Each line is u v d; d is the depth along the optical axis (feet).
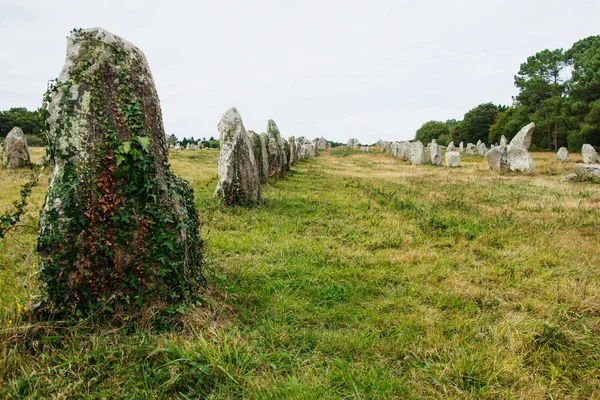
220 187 32.71
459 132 241.35
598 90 120.06
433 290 15.92
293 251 20.47
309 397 9.05
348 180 56.34
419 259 19.75
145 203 11.89
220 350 10.61
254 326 12.61
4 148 56.49
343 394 9.50
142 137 11.85
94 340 10.52
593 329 12.94
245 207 31.65
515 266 18.85
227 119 33.24
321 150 176.86
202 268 15.25
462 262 19.79
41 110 11.31
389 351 11.42
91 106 11.40
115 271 11.60
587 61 127.44
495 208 34.17
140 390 9.16
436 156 96.99
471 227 26.22
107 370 9.75
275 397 9.11
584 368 10.82
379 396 9.36
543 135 161.17
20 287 12.56
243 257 19.10
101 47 11.68
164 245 12.13
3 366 9.20
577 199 38.09
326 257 19.95
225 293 14.29
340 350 11.42
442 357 11.05
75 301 11.28
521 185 50.08
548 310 14.16
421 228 26.17
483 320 13.51
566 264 19.22
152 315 11.71
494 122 226.79
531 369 10.64
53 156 11.68
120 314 11.61
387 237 23.62
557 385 10.07
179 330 11.80
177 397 9.20
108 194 11.43
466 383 10.06
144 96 12.26
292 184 49.75
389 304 14.61
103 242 11.38
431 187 49.80
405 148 117.19
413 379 10.21
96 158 11.36
